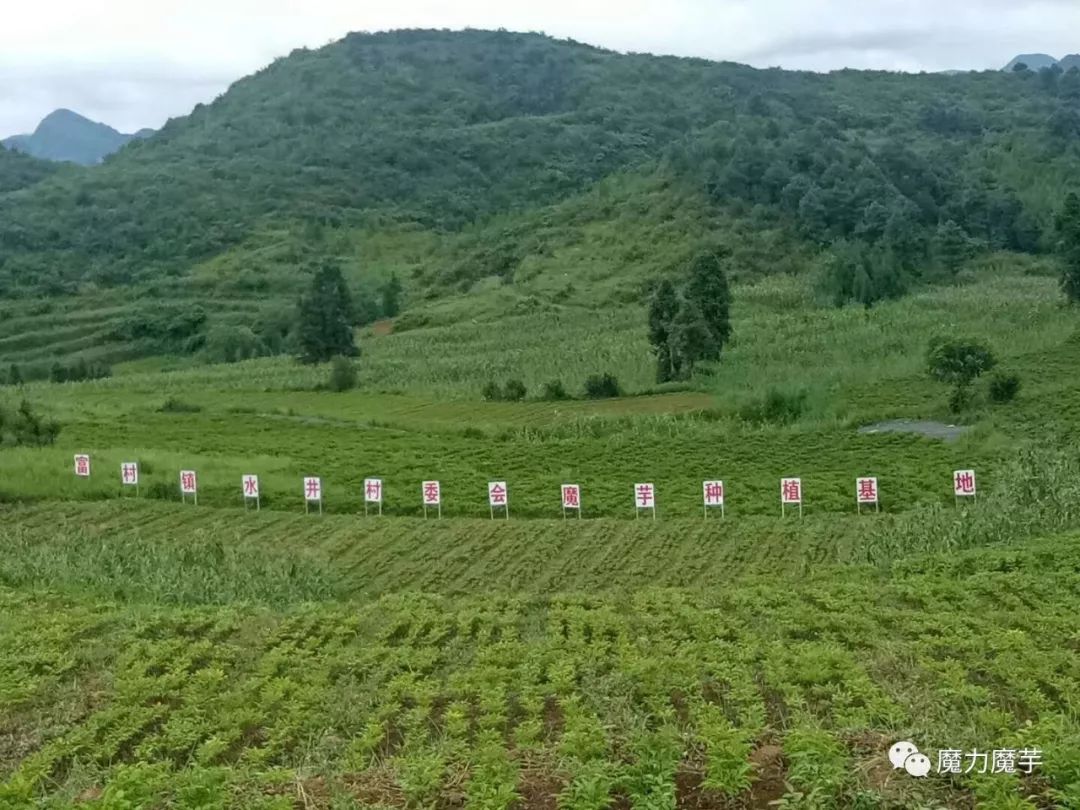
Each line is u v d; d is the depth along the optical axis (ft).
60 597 89.56
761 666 64.28
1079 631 68.69
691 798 44.39
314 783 49.85
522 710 60.08
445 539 128.36
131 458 167.32
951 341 194.39
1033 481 123.13
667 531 129.08
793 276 416.67
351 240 600.80
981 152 570.87
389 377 293.64
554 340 344.28
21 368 402.72
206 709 62.13
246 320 477.36
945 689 56.54
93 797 50.03
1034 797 42.34
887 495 144.25
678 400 226.58
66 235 611.47
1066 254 296.30
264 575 102.12
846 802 43.01
